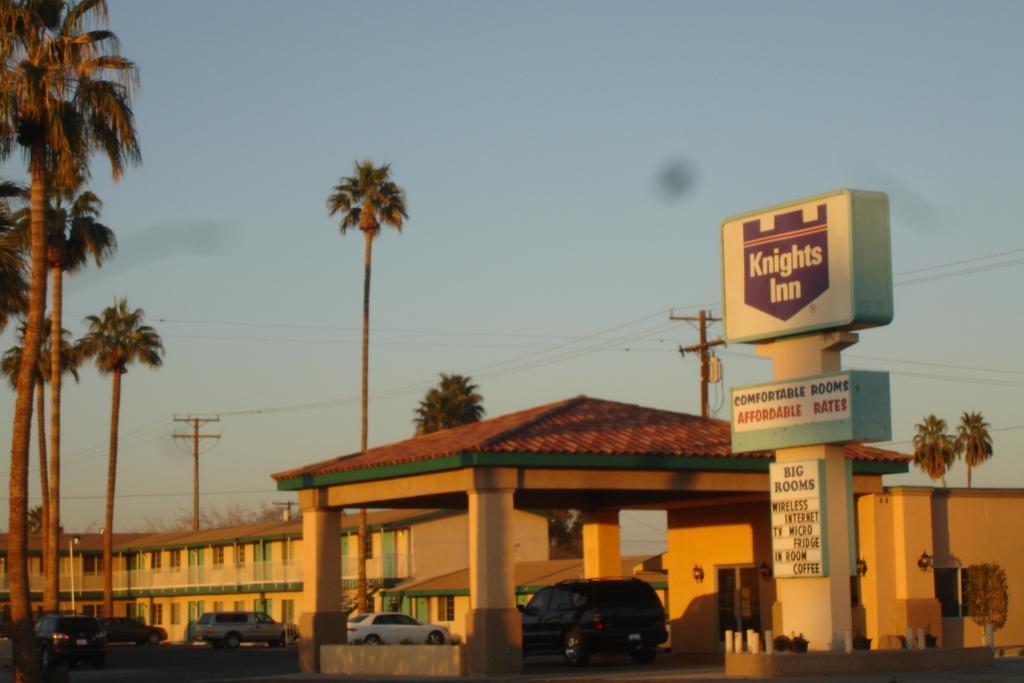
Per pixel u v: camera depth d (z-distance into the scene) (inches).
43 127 1280.8
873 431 1154.7
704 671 1307.8
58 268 2541.8
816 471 1179.3
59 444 2623.0
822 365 1189.7
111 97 1285.7
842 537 1186.0
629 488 1364.4
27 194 1488.7
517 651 1283.2
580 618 1514.5
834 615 1176.2
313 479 1523.1
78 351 3174.2
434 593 2987.2
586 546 1731.1
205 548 3853.3
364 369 2886.3
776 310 1214.9
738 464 1402.6
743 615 1638.8
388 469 1397.6
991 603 1550.2
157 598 4020.7
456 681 1233.4
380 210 2923.2
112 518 3280.0
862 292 1160.2
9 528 1282.0
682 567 1739.7
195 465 4788.4
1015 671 1178.0
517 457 1302.9
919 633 1236.5
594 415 1503.4
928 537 1512.1
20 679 1262.3
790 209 1213.7
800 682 1103.6
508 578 1291.8
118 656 2568.9
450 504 1636.3
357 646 1443.2
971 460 3804.1
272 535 3545.8
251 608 3666.3
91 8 1289.4
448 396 3784.5
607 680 1198.3
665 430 1475.1
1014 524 1608.0
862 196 1173.1
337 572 1544.0
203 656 2507.4
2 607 3764.8
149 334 3235.7
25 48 1267.2
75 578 4015.8
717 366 2662.4
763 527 1617.9
